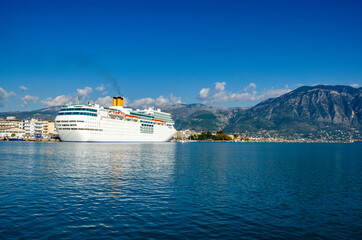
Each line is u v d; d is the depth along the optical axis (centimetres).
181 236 1869
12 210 2355
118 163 5875
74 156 7362
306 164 6925
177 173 4681
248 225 2116
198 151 12450
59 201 2664
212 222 2162
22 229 1934
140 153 9056
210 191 3275
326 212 2509
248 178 4347
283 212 2481
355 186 3816
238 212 2447
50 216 2220
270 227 2084
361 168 6053
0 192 2997
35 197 2800
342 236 1938
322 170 5628
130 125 18088
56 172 4462
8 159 6481
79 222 2097
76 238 1802
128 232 1922
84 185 3431
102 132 15875
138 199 2808
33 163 5681
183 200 2819
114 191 3141
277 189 3509
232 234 1925
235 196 3059
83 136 15038
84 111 15050
